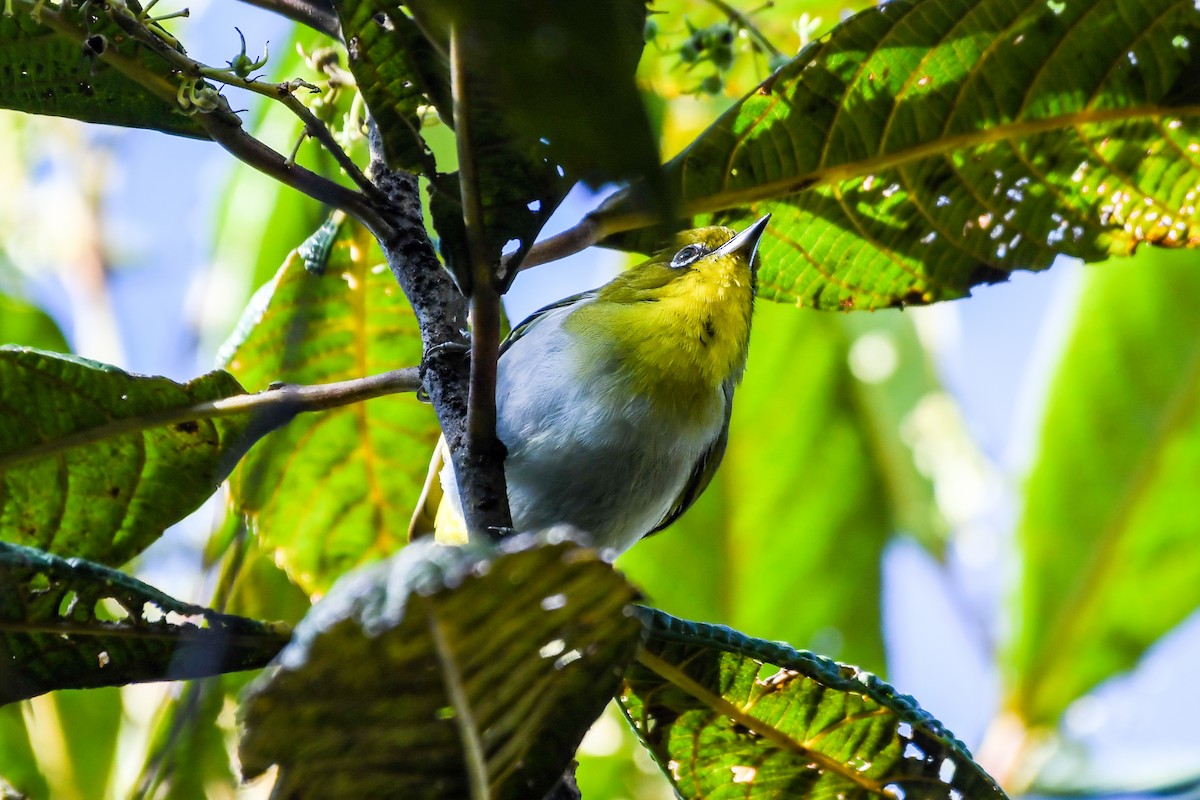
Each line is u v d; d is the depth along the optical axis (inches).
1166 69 212.2
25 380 179.6
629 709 188.4
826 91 209.9
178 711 195.6
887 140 216.7
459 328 172.4
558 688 136.4
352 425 258.8
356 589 111.2
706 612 394.3
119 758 270.7
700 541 398.0
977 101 214.1
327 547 271.9
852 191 225.0
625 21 126.1
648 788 325.4
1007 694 366.0
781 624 396.5
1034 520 375.9
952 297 241.0
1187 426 370.3
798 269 239.3
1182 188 226.7
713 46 231.1
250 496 205.5
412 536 274.7
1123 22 206.8
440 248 153.7
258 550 268.8
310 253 232.8
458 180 152.3
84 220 364.5
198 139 185.2
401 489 269.3
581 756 326.3
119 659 156.7
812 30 236.7
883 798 192.2
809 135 214.5
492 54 84.2
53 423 183.3
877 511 406.3
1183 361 376.2
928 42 205.2
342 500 266.8
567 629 127.2
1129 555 365.1
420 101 156.1
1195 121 217.6
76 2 166.9
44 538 192.2
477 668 125.9
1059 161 223.8
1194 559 365.4
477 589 115.1
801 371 411.8
